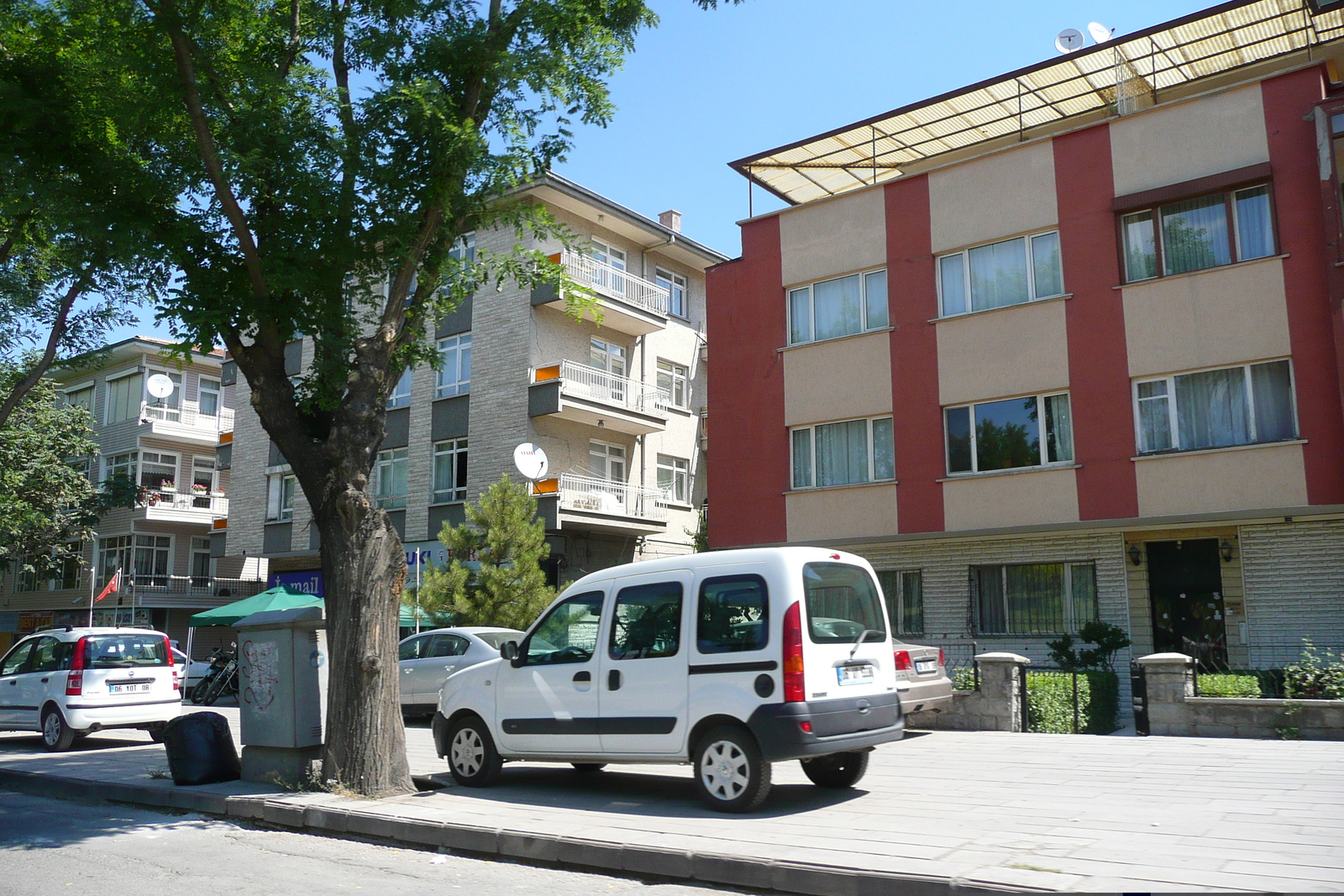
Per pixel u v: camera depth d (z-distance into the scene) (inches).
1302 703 419.2
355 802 337.7
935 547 737.6
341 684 366.0
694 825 279.3
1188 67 757.3
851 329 785.6
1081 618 673.0
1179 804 279.4
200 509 1520.7
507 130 410.9
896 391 750.5
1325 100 585.3
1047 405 687.7
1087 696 524.1
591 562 1087.6
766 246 836.6
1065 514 663.8
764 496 805.9
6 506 1180.5
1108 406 656.4
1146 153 660.1
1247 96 625.3
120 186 388.2
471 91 404.5
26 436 1245.7
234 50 406.9
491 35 401.1
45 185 373.4
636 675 327.0
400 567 382.6
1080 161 686.5
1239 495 599.8
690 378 1282.0
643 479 1181.1
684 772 398.9
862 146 858.1
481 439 1068.5
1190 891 190.1
